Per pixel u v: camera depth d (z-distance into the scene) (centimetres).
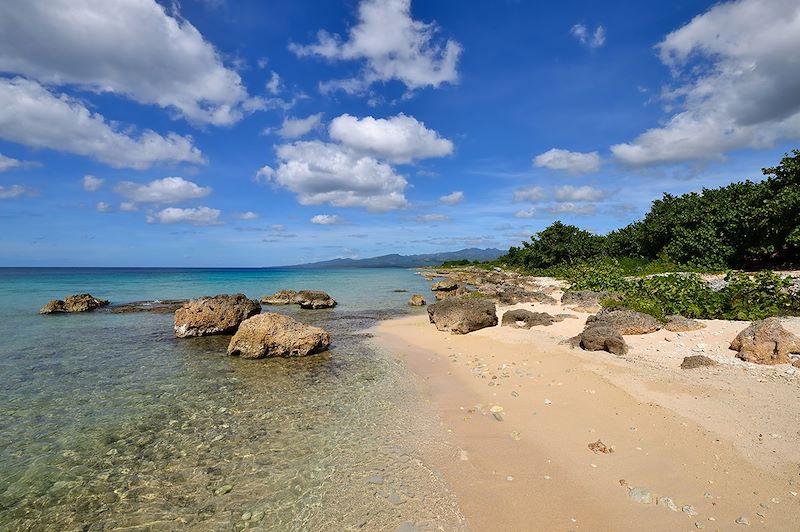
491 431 951
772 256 3450
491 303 2302
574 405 1041
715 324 1678
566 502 667
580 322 2080
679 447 783
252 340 1767
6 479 809
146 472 827
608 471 738
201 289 5944
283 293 4050
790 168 3219
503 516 647
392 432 978
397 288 6253
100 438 977
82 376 1481
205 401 1216
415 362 1664
